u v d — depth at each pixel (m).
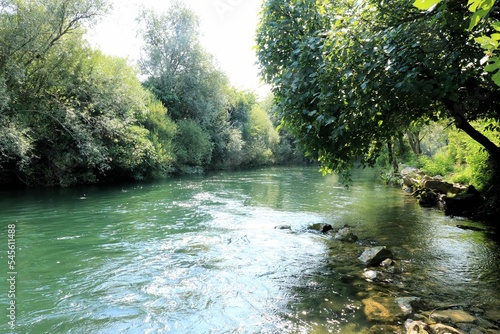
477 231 9.91
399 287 5.94
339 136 8.17
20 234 9.27
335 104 7.35
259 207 13.98
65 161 18.77
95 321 4.84
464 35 6.07
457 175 17.34
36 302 5.39
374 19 7.25
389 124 8.52
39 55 16.91
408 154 30.38
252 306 5.32
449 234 9.55
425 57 6.28
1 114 14.48
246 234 9.60
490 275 6.46
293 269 6.91
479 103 8.67
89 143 17.50
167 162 27.25
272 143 55.66
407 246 8.41
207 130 37.44
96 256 7.60
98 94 19.06
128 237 9.19
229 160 41.84
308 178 28.75
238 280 6.36
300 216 12.16
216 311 5.16
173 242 8.77
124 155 21.30
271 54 9.20
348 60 7.07
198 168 34.44
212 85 38.28
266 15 9.43
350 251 8.08
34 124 17.14
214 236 9.37
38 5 16.47
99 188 19.62
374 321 4.75
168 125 29.02
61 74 18.12
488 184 13.05
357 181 25.52
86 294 5.71
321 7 8.14
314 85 7.93
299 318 4.90
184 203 14.84
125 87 20.31
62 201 14.70
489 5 1.28
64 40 18.02
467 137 14.88
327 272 6.73
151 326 4.74
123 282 6.23
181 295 5.72
